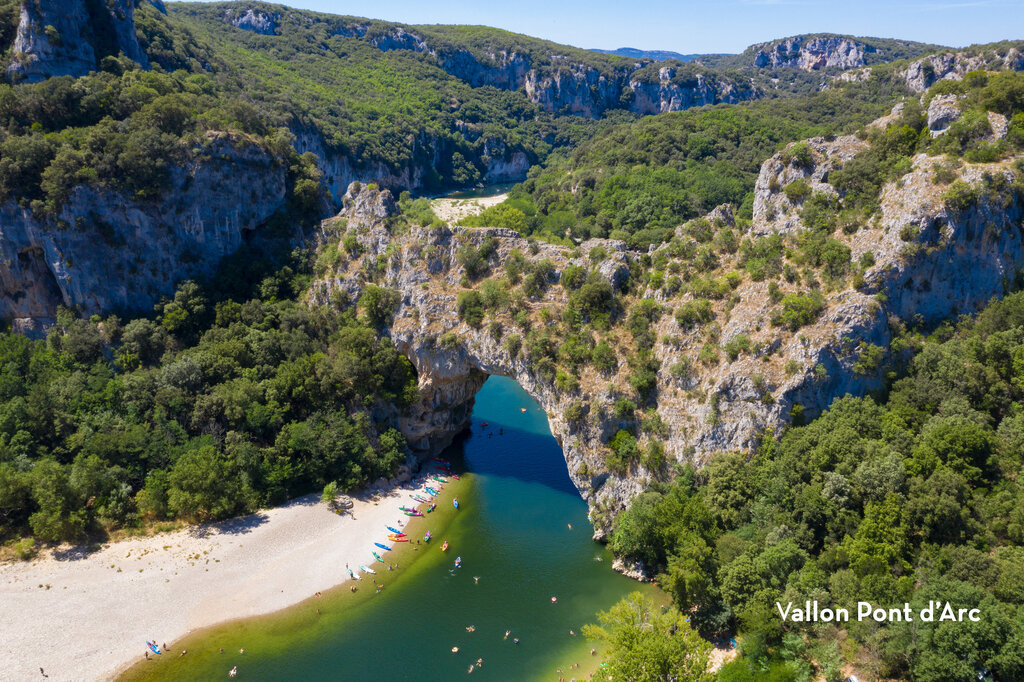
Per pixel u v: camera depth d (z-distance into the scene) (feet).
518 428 463.42
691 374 326.24
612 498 328.08
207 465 323.57
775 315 316.19
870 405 293.64
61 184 395.34
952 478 247.09
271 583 291.99
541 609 286.66
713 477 300.40
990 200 312.91
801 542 268.41
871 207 331.57
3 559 289.12
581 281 370.73
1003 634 201.36
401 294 405.18
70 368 379.76
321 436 363.76
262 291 432.25
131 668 246.88
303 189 474.08
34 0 465.06
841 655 226.17
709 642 240.32
